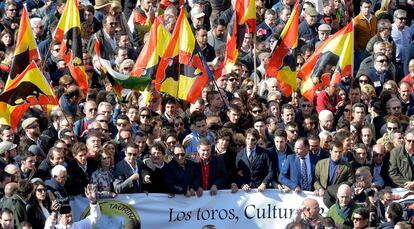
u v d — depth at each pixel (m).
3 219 29.16
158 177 31.19
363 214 30.42
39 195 29.72
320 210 31.77
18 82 32.31
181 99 34.47
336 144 31.80
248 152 32.00
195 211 31.44
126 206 30.88
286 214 31.88
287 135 32.81
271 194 31.86
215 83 34.34
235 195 31.67
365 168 31.58
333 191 31.50
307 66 35.38
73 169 30.52
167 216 31.22
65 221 29.42
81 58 35.25
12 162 31.52
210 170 31.56
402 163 32.59
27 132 32.34
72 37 35.25
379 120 35.00
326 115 33.78
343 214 30.89
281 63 35.12
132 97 34.66
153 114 34.34
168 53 33.94
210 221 31.58
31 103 32.41
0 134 32.16
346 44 35.22
